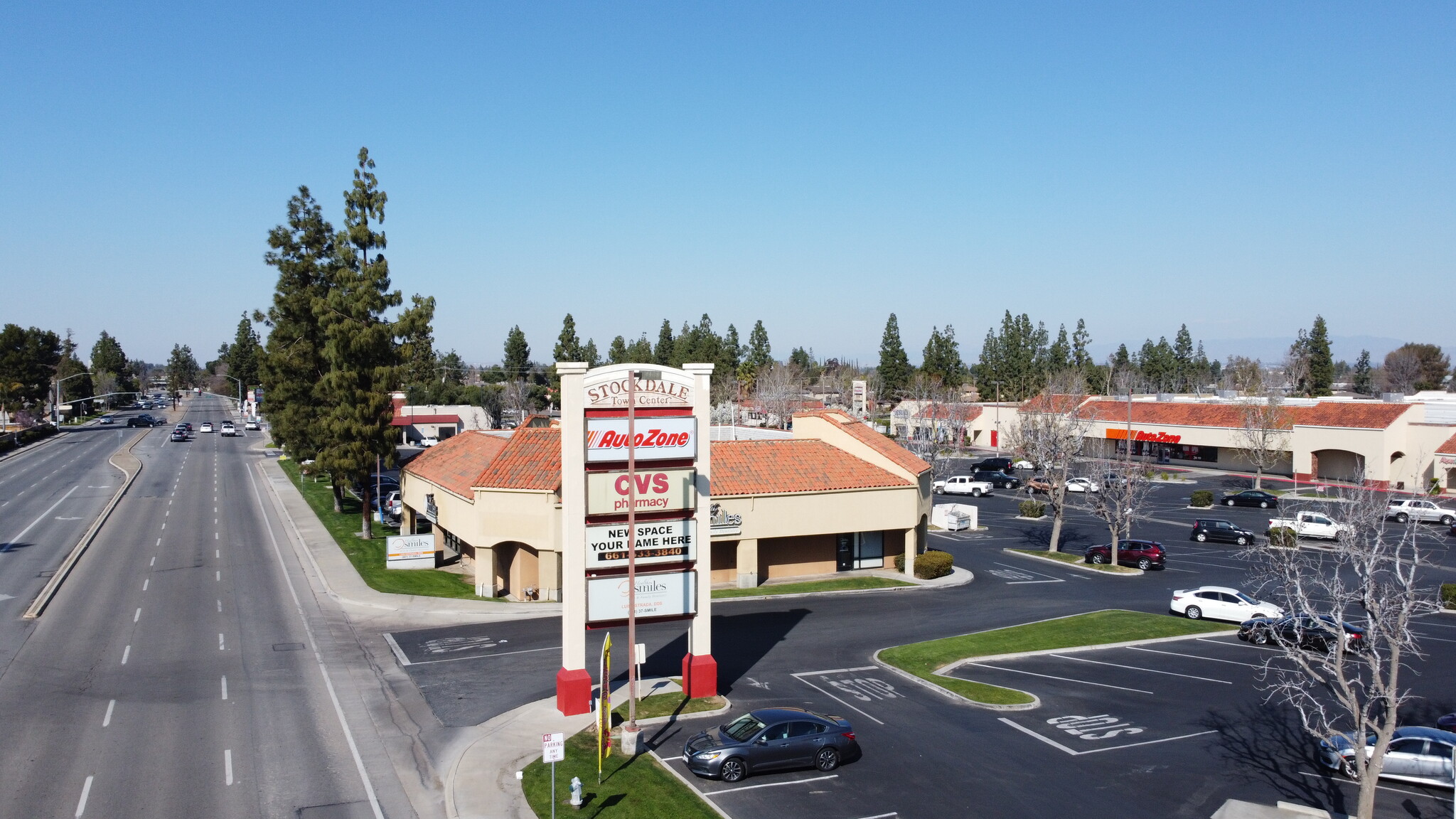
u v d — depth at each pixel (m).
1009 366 132.38
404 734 23.41
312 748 22.34
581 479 25.48
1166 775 21.16
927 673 29.00
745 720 21.84
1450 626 35.47
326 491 69.88
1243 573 45.34
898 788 20.31
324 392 53.59
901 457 45.88
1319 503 63.62
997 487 79.25
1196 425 85.31
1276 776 21.11
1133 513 49.97
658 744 23.11
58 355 167.50
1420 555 47.47
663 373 26.28
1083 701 26.45
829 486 42.41
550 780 20.62
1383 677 28.48
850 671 29.33
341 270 51.25
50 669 27.89
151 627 32.91
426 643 31.75
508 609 36.47
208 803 19.14
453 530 41.78
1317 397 117.62
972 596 40.41
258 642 31.42
